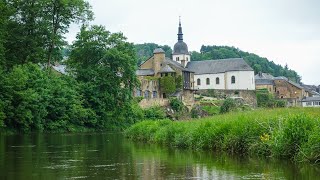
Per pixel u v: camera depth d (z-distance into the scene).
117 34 79.31
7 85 54.38
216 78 154.00
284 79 195.88
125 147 32.56
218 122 28.64
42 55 70.44
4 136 48.84
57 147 33.00
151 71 137.88
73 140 42.66
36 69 62.78
